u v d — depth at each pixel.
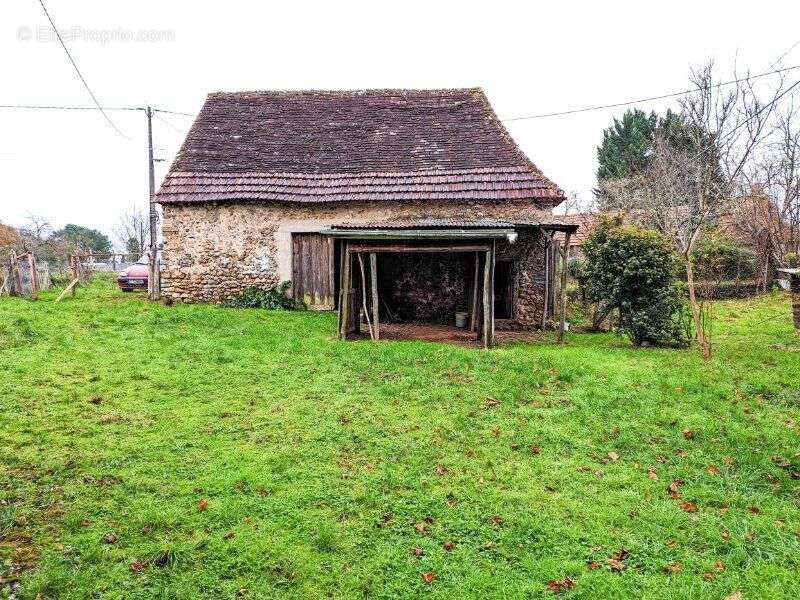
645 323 11.34
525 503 4.78
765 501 4.88
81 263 22.09
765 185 18.75
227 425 6.38
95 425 6.26
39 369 8.22
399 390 7.70
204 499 4.71
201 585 3.69
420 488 5.02
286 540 4.19
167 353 9.51
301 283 15.39
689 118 13.66
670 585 3.75
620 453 5.86
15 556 3.87
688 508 4.76
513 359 9.30
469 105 17.84
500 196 14.48
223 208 15.24
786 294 18.94
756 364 9.07
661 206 18.44
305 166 15.84
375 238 10.73
